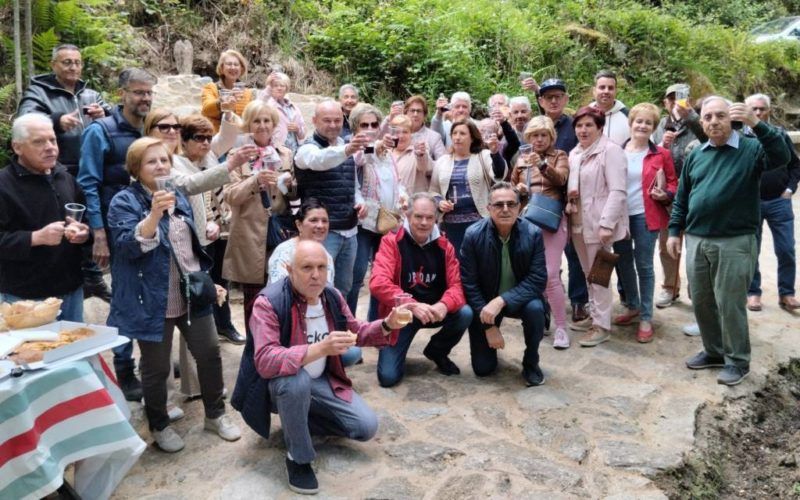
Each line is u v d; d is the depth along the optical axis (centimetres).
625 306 508
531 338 380
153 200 271
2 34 599
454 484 288
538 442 324
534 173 444
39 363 240
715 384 390
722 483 318
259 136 387
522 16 1062
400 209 447
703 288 394
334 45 850
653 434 335
